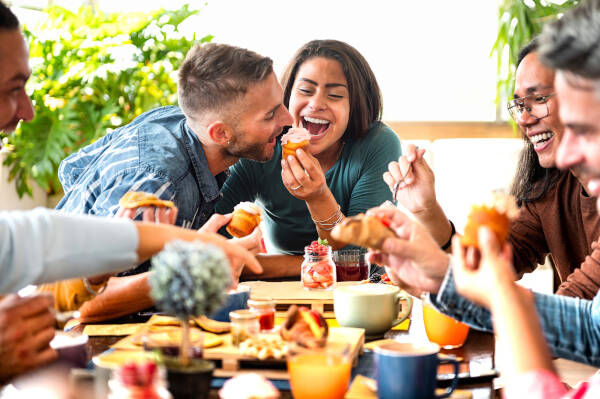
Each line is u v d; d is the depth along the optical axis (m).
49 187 4.66
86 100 4.64
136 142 1.88
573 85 0.88
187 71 1.95
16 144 4.45
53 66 4.68
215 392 1.05
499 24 4.62
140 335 1.24
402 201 1.95
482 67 5.26
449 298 1.18
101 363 1.06
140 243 1.09
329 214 2.28
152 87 4.71
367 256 1.24
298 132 2.23
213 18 5.27
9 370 1.04
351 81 2.46
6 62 1.24
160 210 1.39
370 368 1.19
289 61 2.53
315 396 0.98
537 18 4.50
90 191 1.85
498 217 0.98
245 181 2.48
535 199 2.11
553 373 0.87
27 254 1.00
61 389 1.01
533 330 0.88
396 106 5.35
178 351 0.96
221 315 1.44
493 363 1.25
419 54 5.29
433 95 5.32
